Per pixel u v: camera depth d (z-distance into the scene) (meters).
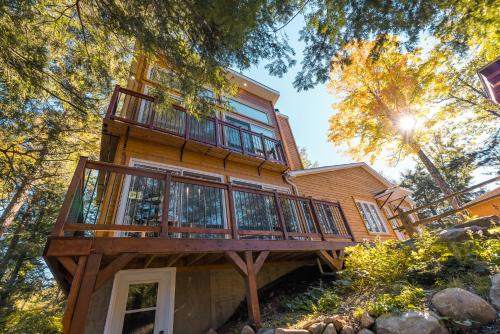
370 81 10.38
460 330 2.25
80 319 2.20
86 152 8.49
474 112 11.17
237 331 3.73
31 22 3.67
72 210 2.98
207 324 4.29
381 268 3.69
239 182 6.74
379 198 10.67
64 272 2.74
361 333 2.56
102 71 4.69
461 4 2.98
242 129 7.22
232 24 2.82
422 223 6.02
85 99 5.62
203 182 3.93
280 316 3.68
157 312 4.02
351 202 9.74
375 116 11.01
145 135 5.41
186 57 3.62
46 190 8.88
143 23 3.27
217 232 3.64
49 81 4.84
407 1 2.90
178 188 3.99
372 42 3.62
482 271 2.92
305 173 8.68
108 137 5.31
